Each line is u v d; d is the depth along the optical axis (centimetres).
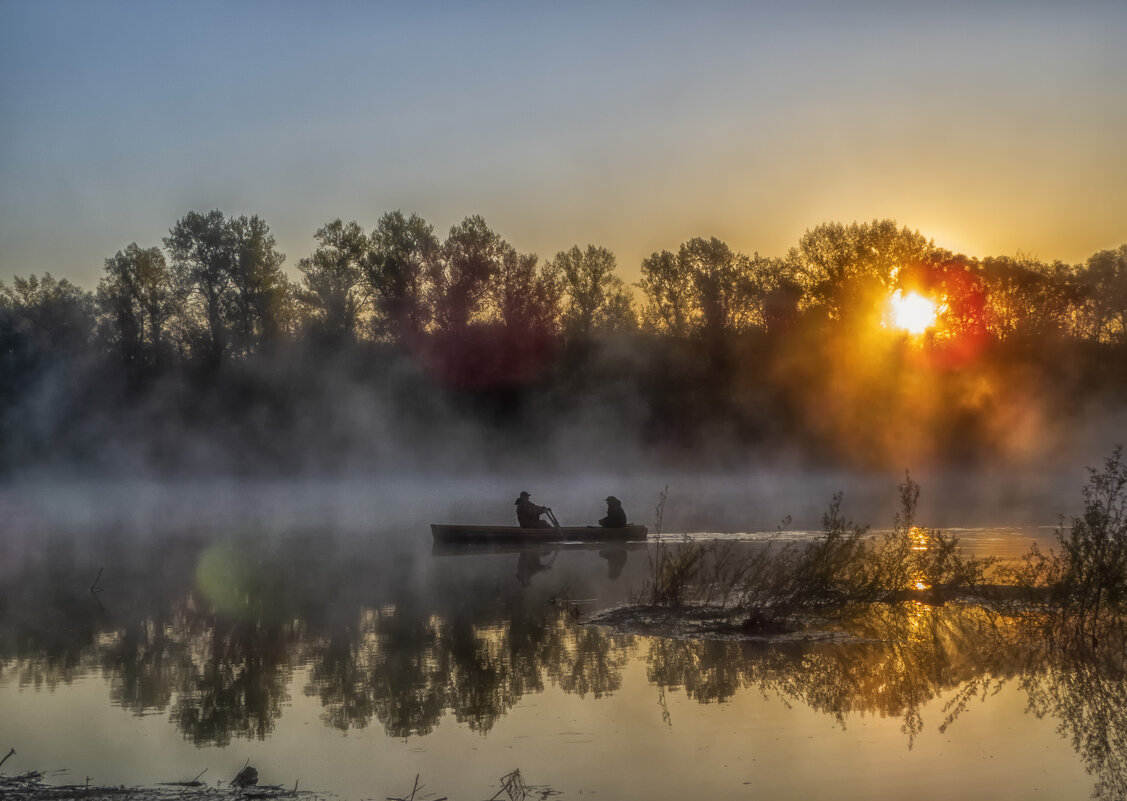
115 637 1652
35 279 7569
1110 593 1459
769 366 6969
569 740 1055
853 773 938
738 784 915
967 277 7150
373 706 1205
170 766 997
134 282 6906
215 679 1351
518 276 6862
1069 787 897
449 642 1557
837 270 7169
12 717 1181
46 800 877
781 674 1307
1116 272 8638
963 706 1149
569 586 2170
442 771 968
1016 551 2392
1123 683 1230
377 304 6912
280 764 996
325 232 6975
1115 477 1522
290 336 7075
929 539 2080
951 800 870
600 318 7762
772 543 2827
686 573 1848
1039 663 1330
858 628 1569
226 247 6956
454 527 3138
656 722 1112
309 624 1741
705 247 7881
